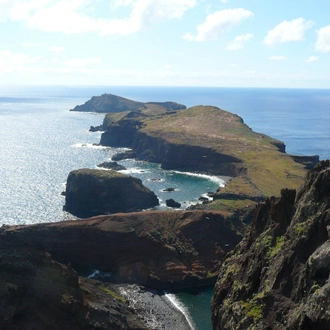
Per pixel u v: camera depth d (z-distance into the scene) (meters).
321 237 59.81
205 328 96.50
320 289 50.44
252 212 170.25
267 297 59.59
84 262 125.94
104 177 183.75
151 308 105.25
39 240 122.56
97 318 87.69
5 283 86.44
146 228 132.25
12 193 196.50
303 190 69.56
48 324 84.44
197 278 121.69
